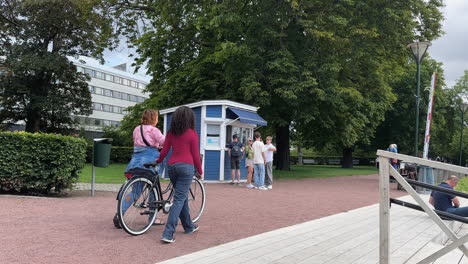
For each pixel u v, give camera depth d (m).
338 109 21.02
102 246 4.98
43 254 4.49
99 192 10.79
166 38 22.14
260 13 18.66
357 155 57.03
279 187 14.83
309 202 10.42
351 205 10.08
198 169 5.77
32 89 37.81
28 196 9.06
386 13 19.09
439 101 42.75
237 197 10.95
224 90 20.28
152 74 23.94
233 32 18.47
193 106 15.89
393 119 43.44
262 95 18.19
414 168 17.27
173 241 5.39
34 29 35.09
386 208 3.52
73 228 5.96
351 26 18.88
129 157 33.69
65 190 10.72
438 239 6.33
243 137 16.95
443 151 62.56
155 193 6.09
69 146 9.39
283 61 17.94
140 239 5.48
